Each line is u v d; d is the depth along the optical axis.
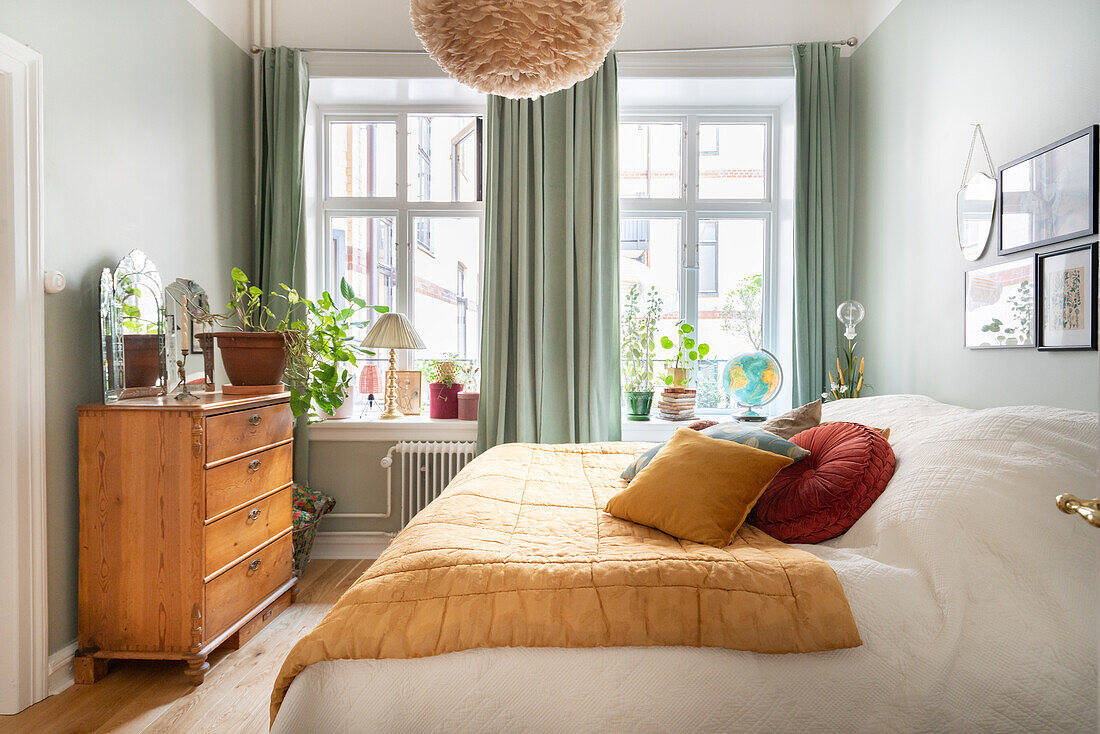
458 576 1.38
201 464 2.18
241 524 2.45
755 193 4.01
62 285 2.20
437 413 3.76
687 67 3.56
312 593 3.06
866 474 1.69
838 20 3.53
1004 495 1.44
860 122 3.44
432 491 3.58
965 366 2.47
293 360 3.10
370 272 4.00
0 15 2.01
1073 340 1.91
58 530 2.23
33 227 2.10
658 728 1.28
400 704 1.29
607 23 1.79
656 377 4.00
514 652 1.32
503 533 1.63
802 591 1.34
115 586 2.20
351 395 3.76
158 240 2.81
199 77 3.13
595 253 3.48
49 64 2.20
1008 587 1.35
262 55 3.60
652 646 1.32
